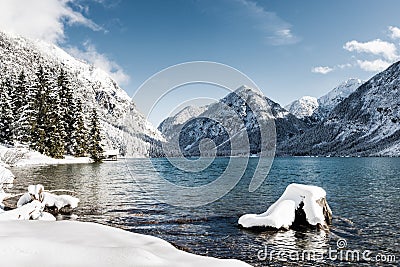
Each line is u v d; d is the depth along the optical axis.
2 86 54.16
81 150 53.66
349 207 17.14
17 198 17.05
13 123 48.72
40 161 45.59
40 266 4.72
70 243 5.77
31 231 6.47
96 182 25.78
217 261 5.53
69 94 54.59
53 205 14.66
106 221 13.06
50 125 49.22
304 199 12.33
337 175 41.28
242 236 10.98
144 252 5.31
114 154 57.09
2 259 4.77
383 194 22.36
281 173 44.62
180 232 11.52
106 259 5.00
